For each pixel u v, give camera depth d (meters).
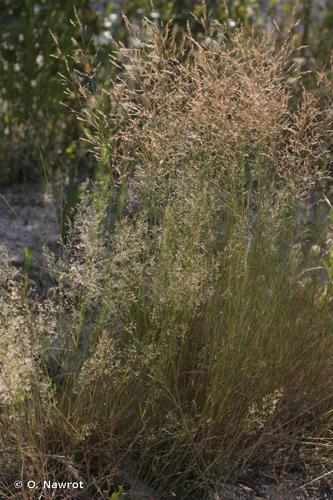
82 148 6.82
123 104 4.49
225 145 4.32
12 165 7.01
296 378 4.54
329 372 4.57
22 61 6.94
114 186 4.75
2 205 6.50
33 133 7.01
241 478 4.26
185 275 4.05
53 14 6.83
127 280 4.12
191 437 4.08
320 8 8.67
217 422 4.20
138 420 4.16
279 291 4.41
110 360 4.11
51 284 5.30
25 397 4.00
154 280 4.12
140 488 4.08
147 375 4.13
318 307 4.68
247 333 4.30
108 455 4.04
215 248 4.47
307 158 4.45
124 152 4.66
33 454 3.87
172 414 4.08
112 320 4.19
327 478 4.33
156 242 4.31
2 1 6.97
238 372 4.28
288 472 4.36
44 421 4.07
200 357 4.36
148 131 4.38
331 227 5.08
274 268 4.47
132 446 4.19
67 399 4.14
